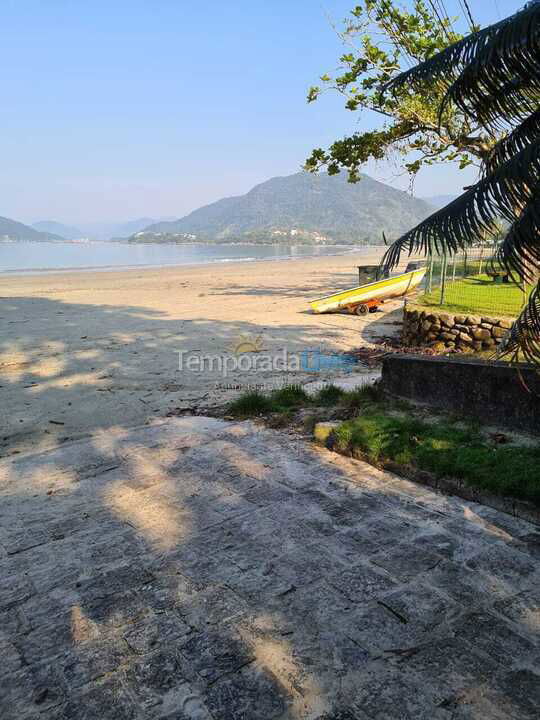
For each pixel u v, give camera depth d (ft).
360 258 236.22
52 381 32.99
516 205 11.94
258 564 12.10
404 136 52.70
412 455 17.12
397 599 10.66
